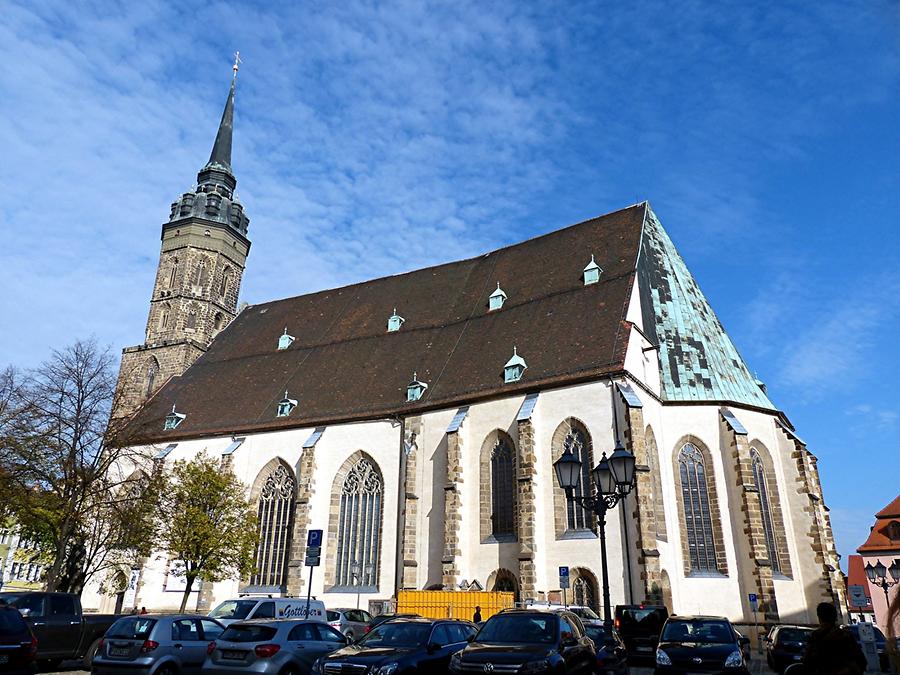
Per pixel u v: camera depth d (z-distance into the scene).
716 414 49.12
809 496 48.38
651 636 33.59
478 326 57.62
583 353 47.72
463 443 48.78
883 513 80.31
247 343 72.62
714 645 21.75
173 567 56.19
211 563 48.84
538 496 44.69
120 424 49.97
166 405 67.50
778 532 48.12
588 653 20.41
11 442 41.88
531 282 58.97
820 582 46.50
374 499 52.25
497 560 44.97
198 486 50.62
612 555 41.50
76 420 44.22
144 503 48.75
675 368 51.31
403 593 43.03
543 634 19.33
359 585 50.22
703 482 47.94
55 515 44.09
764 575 43.56
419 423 51.56
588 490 43.59
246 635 20.86
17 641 20.66
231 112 88.69
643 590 39.53
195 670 22.97
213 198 81.50
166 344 74.12
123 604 57.88
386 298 68.81
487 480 47.56
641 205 60.00
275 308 76.94
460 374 53.12
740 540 45.59
